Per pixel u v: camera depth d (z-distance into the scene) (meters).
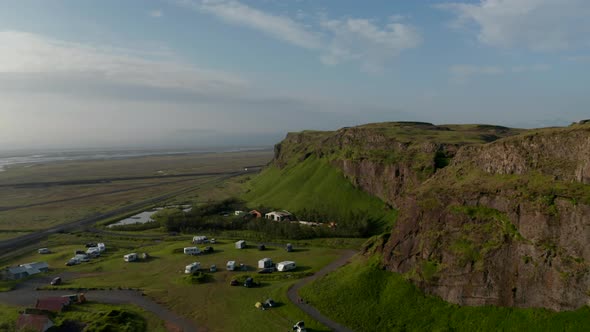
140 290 100.94
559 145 74.62
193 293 97.81
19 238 172.25
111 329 76.69
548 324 60.06
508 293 67.19
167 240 167.38
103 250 147.25
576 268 59.81
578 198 62.94
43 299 89.62
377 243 98.31
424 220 86.06
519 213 70.38
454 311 71.81
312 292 91.44
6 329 79.38
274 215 194.00
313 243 155.12
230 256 134.00
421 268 81.06
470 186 83.50
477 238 75.19
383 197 188.88
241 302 90.69
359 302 82.62
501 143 86.69
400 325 73.62
